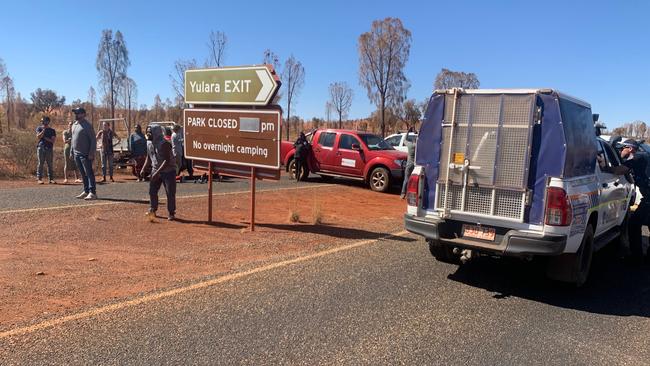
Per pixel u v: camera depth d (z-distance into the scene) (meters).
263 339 4.14
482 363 3.89
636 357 4.13
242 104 8.56
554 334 4.56
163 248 7.03
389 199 13.64
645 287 6.29
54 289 5.12
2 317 4.34
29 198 10.52
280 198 12.53
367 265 6.64
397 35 39.38
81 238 7.32
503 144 5.47
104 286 5.30
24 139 16.64
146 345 3.93
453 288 5.84
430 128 6.04
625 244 8.06
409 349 4.09
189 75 9.33
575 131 5.55
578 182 5.56
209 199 9.01
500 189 5.52
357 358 3.88
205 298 5.07
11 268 5.71
